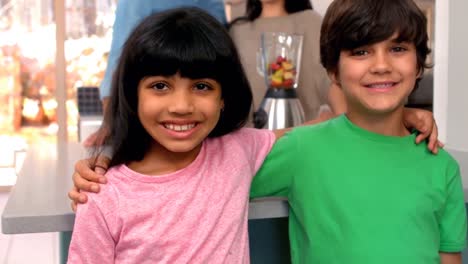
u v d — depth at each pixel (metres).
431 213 1.15
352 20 1.13
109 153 1.12
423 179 1.16
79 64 4.21
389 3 1.12
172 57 0.97
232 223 1.04
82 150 1.67
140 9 1.90
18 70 4.35
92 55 4.21
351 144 1.18
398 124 1.20
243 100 1.10
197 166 1.05
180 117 0.99
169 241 0.99
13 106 4.39
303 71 2.11
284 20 2.14
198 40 0.99
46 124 4.45
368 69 1.13
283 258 1.37
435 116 2.00
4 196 3.82
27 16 4.28
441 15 1.95
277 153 1.18
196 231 1.01
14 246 3.23
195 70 0.98
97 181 1.00
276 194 1.21
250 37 2.15
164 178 1.02
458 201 1.19
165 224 0.99
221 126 1.12
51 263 3.03
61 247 1.29
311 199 1.17
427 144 1.20
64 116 4.21
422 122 1.20
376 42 1.13
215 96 1.03
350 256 1.12
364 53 1.15
